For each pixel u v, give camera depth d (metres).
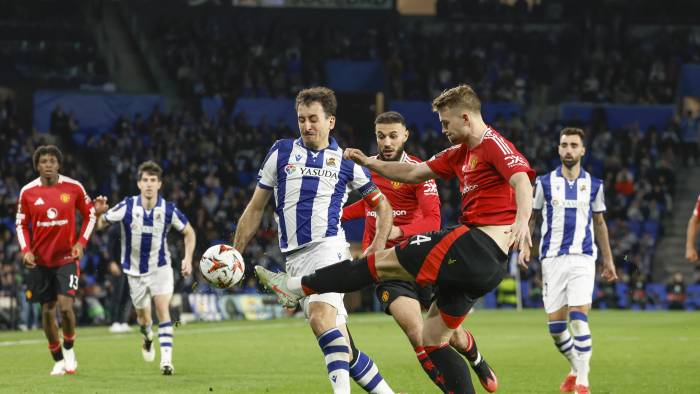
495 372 19.61
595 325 36.78
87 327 37.28
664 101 65.88
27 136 55.50
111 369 19.84
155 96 59.59
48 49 60.53
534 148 62.62
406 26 69.81
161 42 63.78
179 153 54.84
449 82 66.31
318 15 67.38
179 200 51.06
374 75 64.75
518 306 51.88
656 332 32.38
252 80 62.75
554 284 17.48
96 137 57.09
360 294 50.41
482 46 68.75
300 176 12.67
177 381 17.55
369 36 66.38
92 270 42.94
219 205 52.50
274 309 45.09
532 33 69.44
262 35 65.62
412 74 66.06
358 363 12.54
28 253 18.84
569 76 67.19
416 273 11.20
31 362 21.41
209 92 61.56
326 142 12.91
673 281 52.34
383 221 13.02
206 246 47.44
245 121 59.16
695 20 70.00
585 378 16.03
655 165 62.16
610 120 64.81
